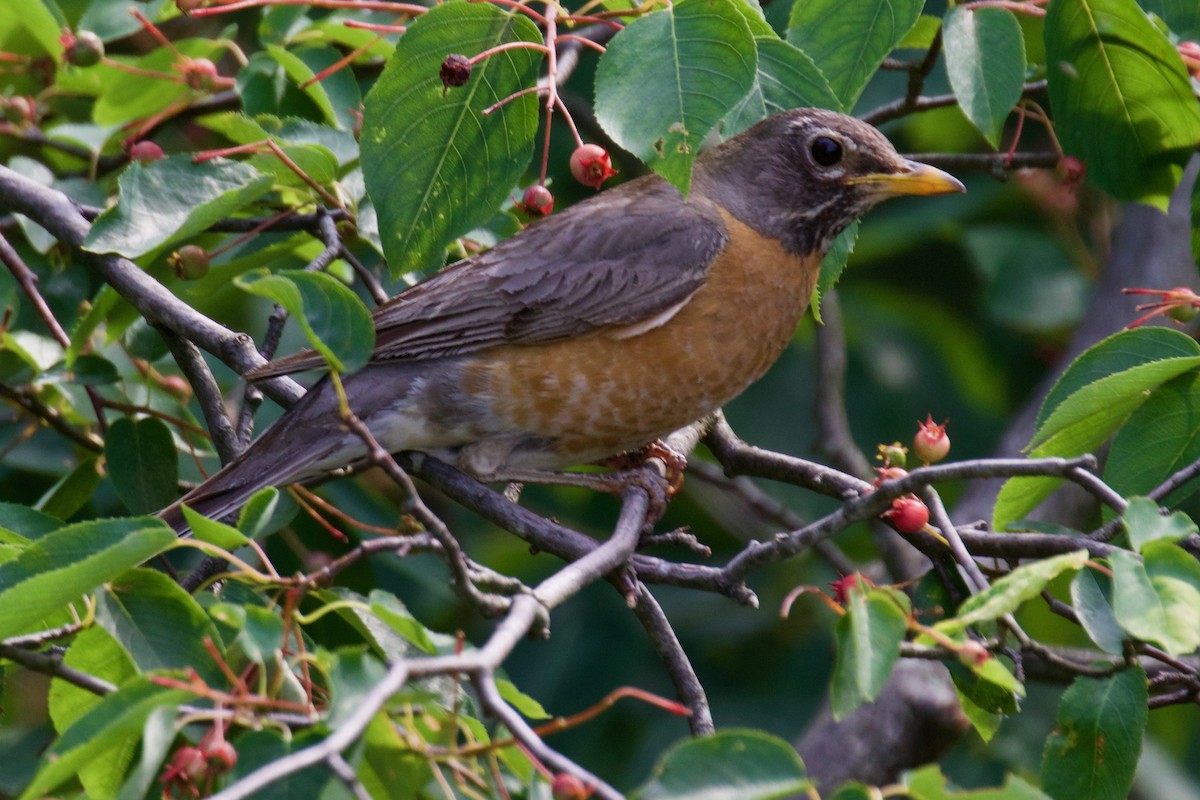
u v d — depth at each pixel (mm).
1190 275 11898
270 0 8422
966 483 11883
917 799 4750
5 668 7164
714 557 12516
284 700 5480
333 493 10188
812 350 13234
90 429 9852
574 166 8039
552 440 8734
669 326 8680
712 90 6898
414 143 7879
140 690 4930
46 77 10570
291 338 11305
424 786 5395
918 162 9508
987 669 5176
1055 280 12750
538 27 8172
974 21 8383
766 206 9133
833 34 8367
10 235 10289
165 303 8156
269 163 8820
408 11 8547
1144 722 6156
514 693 5789
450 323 8477
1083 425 7516
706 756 4793
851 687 5215
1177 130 9062
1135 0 8523
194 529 5719
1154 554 5430
